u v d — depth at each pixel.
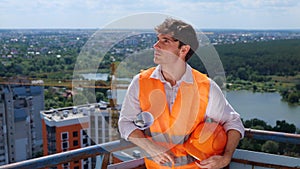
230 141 1.55
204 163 1.44
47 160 1.62
